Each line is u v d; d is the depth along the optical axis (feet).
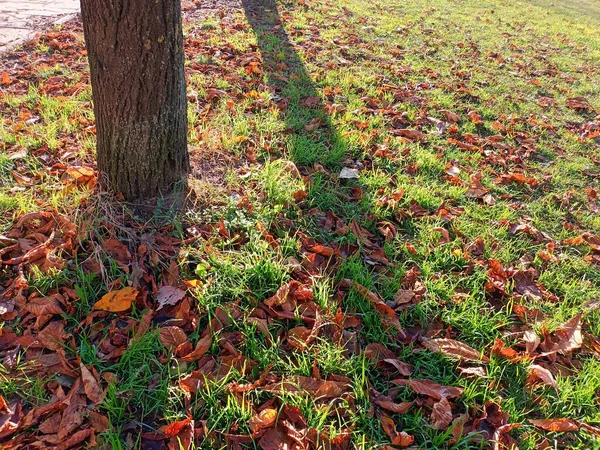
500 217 10.71
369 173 11.43
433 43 22.38
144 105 8.36
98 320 7.08
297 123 12.87
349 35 21.24
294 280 7.92
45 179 9.68
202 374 6.44
